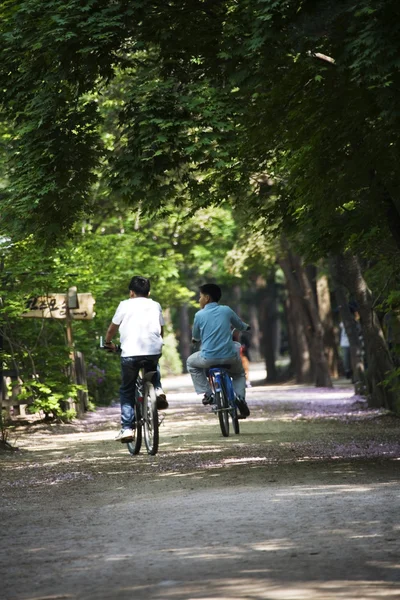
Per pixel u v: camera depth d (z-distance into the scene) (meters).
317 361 54.28
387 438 22.72
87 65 17.86
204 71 18.22
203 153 17.78
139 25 17.73
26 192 18.91
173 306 55.66
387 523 10.74
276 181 21.23
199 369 24.47
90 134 18.97
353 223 19.39
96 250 38.41
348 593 7.89
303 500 12.64
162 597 8.00
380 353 32.03
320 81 16.59
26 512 13.42
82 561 9.63
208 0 17.77
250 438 23.47
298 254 20.73
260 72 16.72
